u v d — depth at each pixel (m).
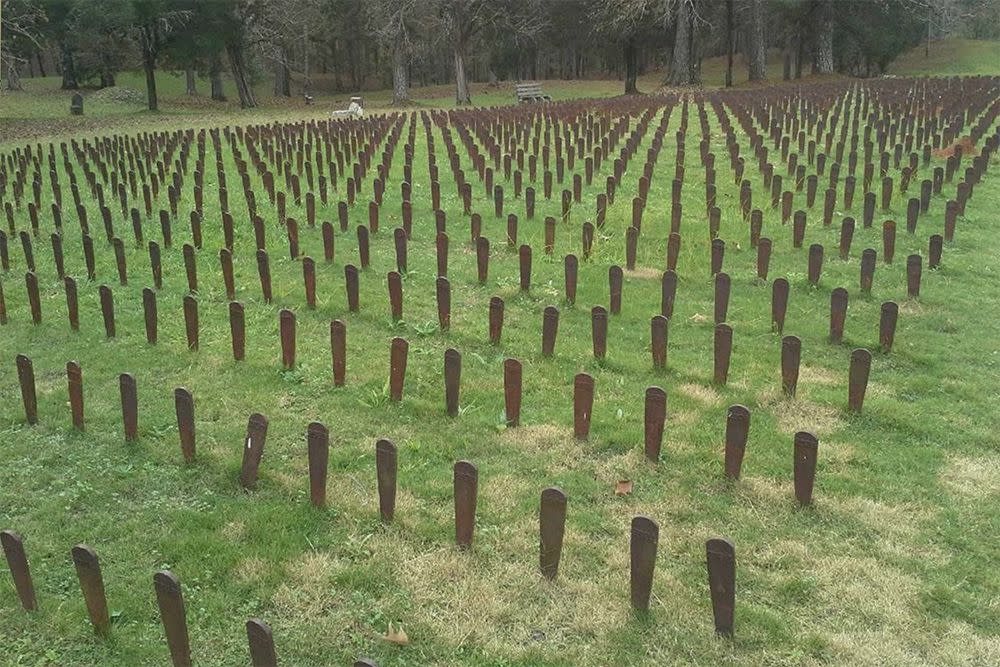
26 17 37.53
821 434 6.34
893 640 4.32
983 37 63.56
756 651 4.25
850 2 47.09
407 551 5.01
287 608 4.59
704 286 9.71
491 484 5.69
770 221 12.30
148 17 37.84
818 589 4.70
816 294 9.34
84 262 10.94
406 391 7.08
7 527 5.32
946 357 7.75
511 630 4.43
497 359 7.71
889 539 5.11
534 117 25.11
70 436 6.39
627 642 4.31
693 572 4.83
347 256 10.94
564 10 51.47
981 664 4.16
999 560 4.95
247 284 9.85
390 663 4.22
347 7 52.03
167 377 7.44
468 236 11.91
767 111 24.34
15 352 8.04
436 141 21.91
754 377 7.27
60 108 42.41
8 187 16.66
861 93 29.19
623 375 7.37
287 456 6.09
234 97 56.44
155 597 4.66
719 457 5.97
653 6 45.69
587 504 5.50
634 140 18.22
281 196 12.31
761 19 48.91
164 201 14.47
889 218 12.44
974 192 14.05
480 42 56.75
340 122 26.05
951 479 5.76
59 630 4.43
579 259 10.63
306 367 7.55
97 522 5.37
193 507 5.50
